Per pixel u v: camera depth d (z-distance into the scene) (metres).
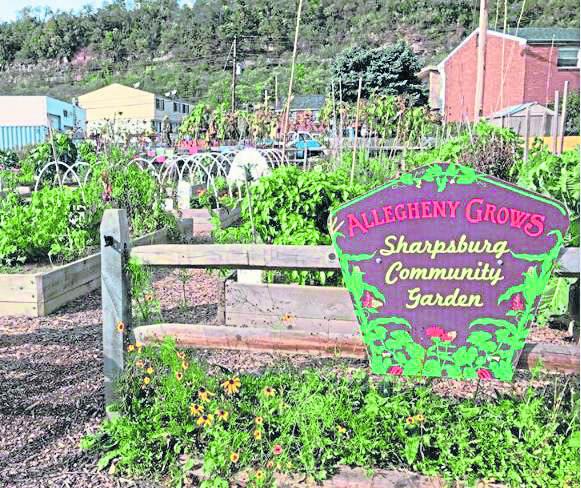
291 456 2.69
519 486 2.52
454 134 13.52
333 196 5.10
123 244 3.01
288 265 2.84
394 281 2.66
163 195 9.45
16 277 5.21
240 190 9.03
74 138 22.64
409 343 2.68
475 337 2.62
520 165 7.50
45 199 6.44
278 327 4.27
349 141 13.01
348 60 40.75
